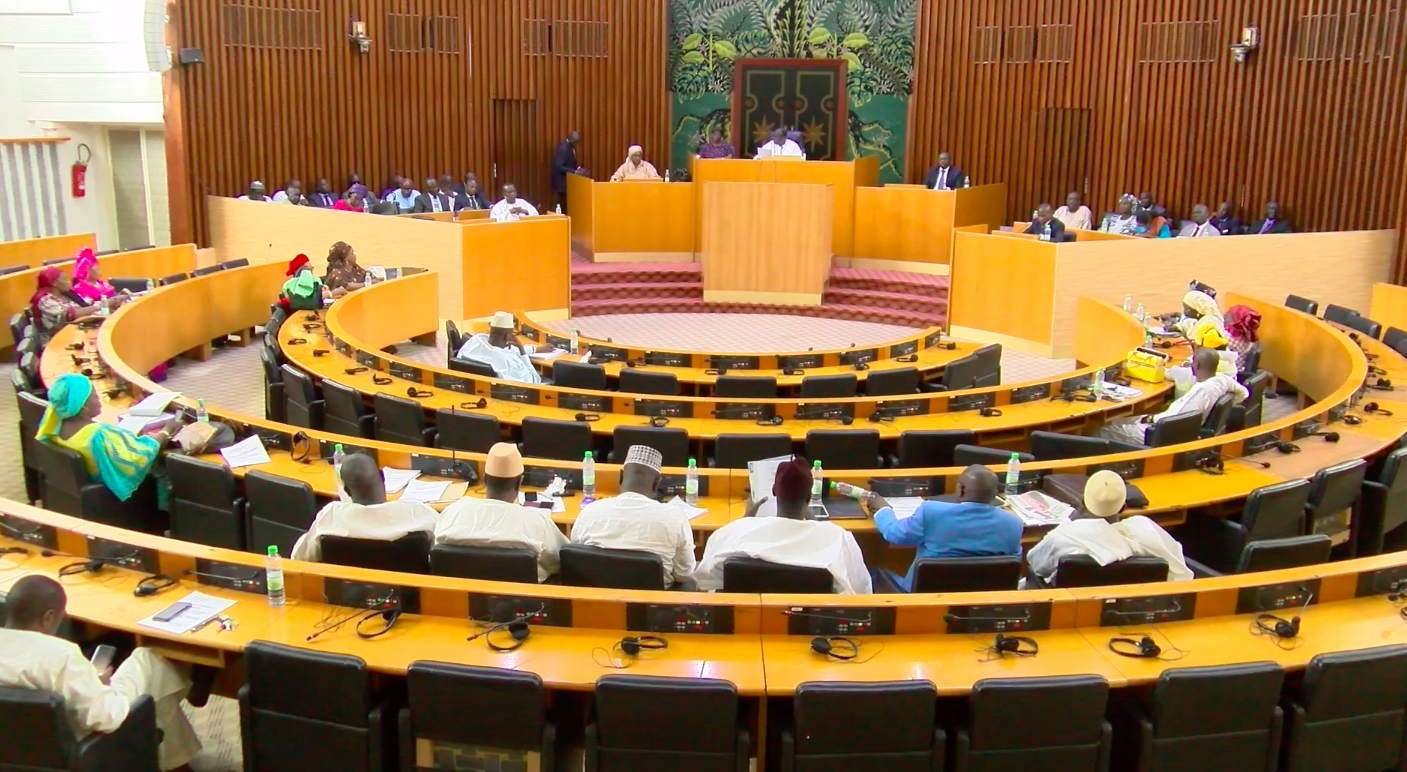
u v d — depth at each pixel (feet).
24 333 35.70
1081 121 60.44
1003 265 47.55
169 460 21.75
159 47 53.36
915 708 13.67
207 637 15.23
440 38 60.29
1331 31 52.54
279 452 23.77
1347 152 52.70
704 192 52.75
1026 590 16.17
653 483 18.39
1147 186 59.21
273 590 16.05
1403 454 23.68
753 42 64.95
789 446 25.41
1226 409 29.71
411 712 14.08
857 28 64.23
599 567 17.04
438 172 61.62
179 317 40.32
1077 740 14.02
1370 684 14.46
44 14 55.77
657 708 13.64
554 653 15.07
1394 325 42.37
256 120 56.85
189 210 55.72
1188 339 36.99
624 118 64.59
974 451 24.35
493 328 34.37
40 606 13.69
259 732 14.58
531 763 14.12
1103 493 17.84
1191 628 16.03
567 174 61.46
